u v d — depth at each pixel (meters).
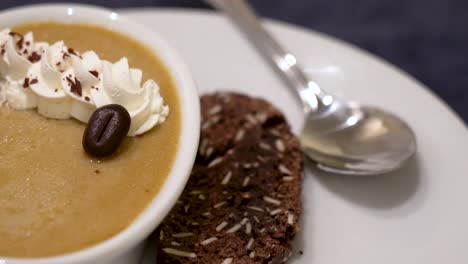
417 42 0.34
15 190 0.22
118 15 0.26
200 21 0.30
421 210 0.26
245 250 0.24
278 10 0.35
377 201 0.26
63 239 0.21
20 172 0.22
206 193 0.25
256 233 0.24
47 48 0.24
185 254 0.24
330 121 0.27
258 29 0.30
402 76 0.29
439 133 0.27
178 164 0.22
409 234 0.25
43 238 0.21
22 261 0.20
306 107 0.28
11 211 0.21
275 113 0.27
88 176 0.22
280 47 0.29
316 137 0.27
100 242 0.21
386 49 0.34
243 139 0.27
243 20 0.30
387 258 0.25
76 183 0.22
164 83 0.24
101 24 0.26
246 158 0.26
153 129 0.23
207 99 0.28
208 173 0.26
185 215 0.25
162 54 0.25
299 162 0.26
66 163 0.22
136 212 0.21
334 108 0.28
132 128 0.23
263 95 0.29
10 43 0.23
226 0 0.31
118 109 0.22
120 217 0.21
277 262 0.24
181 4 0.34
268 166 0.26
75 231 0.21
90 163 0.22
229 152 0.26
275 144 0.27
